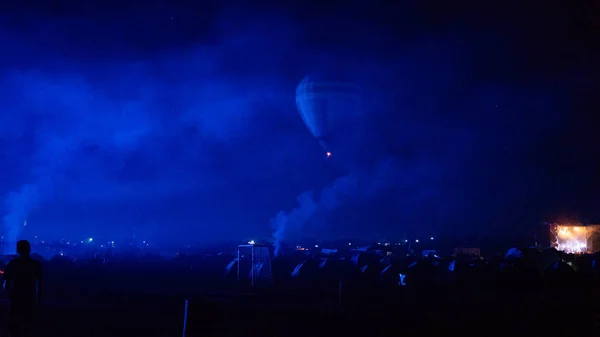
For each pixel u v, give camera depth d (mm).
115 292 29625
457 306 24469
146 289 32156
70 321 17938
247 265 40844
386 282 35875
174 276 41500
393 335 16219
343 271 39281
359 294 29734
